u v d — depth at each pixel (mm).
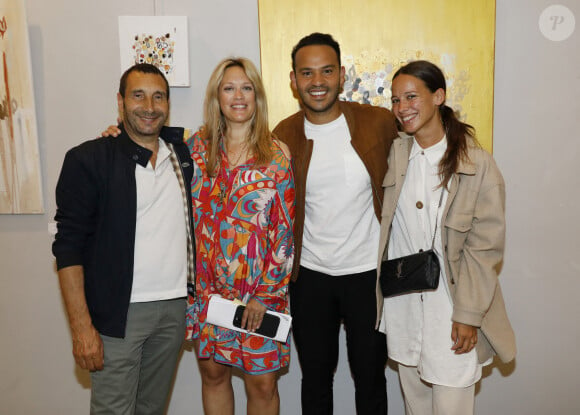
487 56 2316
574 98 2377
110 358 1754
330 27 2338
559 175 2416
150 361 1939
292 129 2027
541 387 2516
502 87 2385
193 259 1877
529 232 2449
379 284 1890
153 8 2379
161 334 1883
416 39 2332
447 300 1777
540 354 2504
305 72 1898
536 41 2352
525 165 2418
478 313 1680
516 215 2445
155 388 1986
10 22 2348
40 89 2447
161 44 2336
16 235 2543
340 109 2016
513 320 2494
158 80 1755
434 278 1706
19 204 2480
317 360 2053
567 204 2428
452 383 1755
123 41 2334
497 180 1715
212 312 1824
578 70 2359
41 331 2586
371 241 1981
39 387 2617
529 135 2402
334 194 1939
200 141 1927
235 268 1824
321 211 1961
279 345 1903
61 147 2477
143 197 1747
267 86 2365
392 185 1872
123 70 2350
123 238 1717
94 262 1731
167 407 2590
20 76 2387
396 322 1903
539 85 2373
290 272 1903
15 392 2625
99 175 1708
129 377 1794
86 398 2617
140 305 1773
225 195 1840
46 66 2434
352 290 1977
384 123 1993
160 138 1868
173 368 1976
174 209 1818
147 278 1767
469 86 2336
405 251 1868
